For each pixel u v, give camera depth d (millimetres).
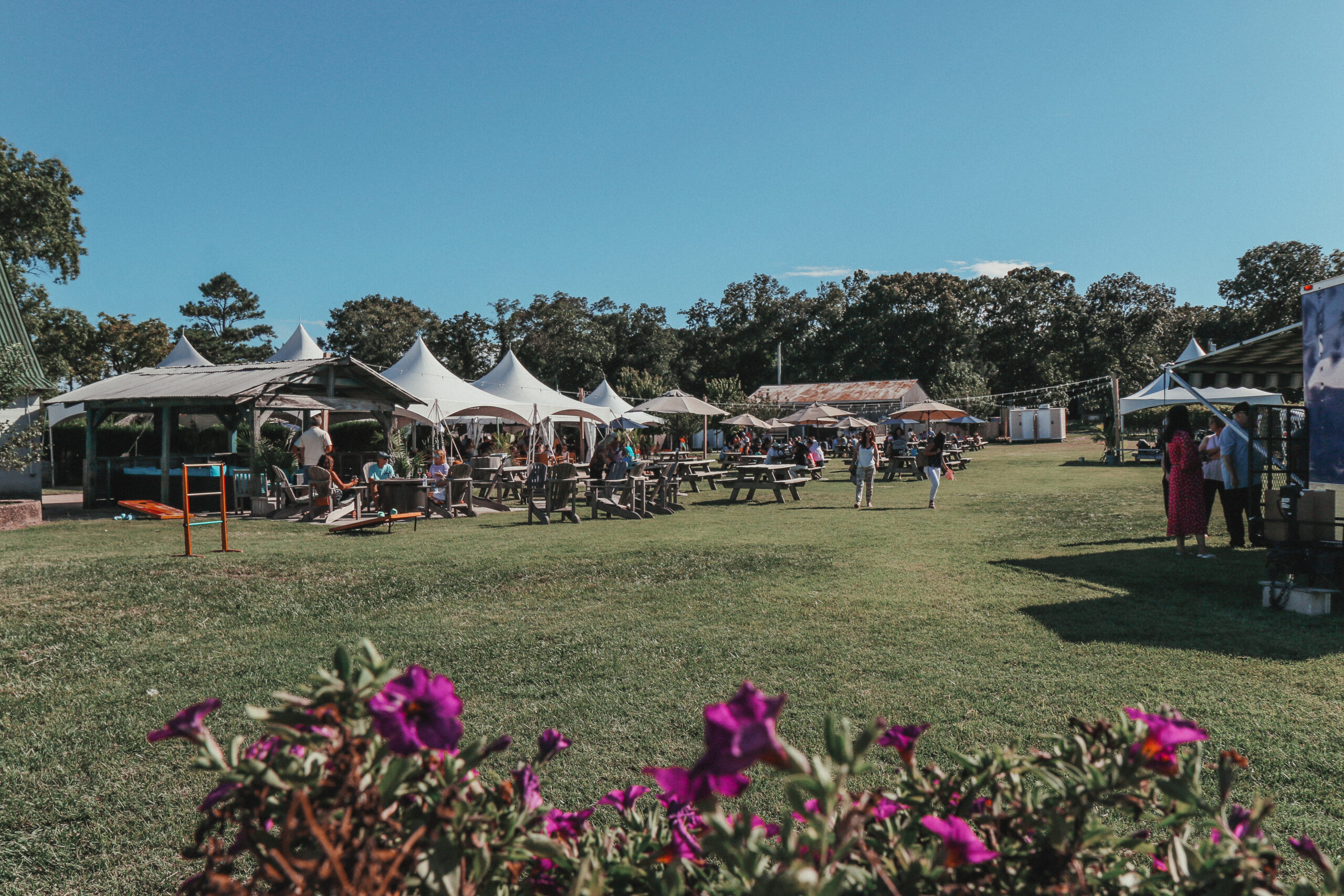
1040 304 79000
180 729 1097
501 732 3631
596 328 78062
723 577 7543
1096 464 29578
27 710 3963
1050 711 3777
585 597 6656
